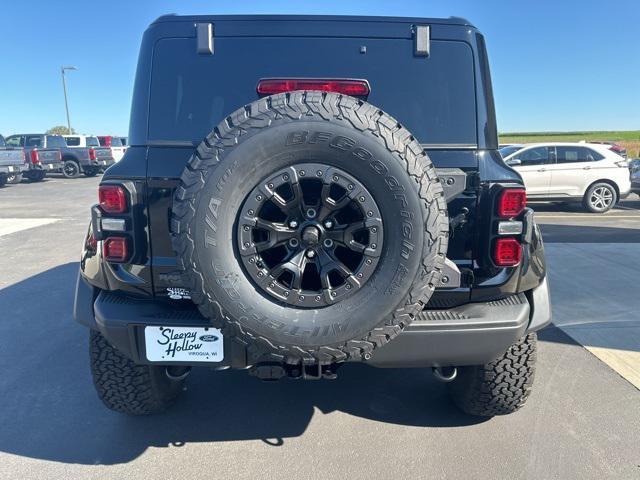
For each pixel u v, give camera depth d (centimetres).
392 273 201
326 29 246
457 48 248
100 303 237
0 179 1905
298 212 204
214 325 209
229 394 333
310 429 293
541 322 245
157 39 245
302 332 201
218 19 245
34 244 830
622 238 875
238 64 246
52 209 1277
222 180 195
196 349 228
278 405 319
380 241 201
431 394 333
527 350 268
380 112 201
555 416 302
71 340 422
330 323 202
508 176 233
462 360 232
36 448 274
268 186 199
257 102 199
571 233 930
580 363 373
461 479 248
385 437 284
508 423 296
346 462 262
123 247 229
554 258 714
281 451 272
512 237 230
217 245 198
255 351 210
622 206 1404
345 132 194
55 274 635
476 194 234
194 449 274
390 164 195
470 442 278
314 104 196
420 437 283
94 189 1834
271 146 195
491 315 230
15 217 1136
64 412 311
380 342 206
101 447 276
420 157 199
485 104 247
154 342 229
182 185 199
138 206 231
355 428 293
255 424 298
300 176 199
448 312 232
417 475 251
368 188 199
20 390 338
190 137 241
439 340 225
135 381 274
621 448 271
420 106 247
